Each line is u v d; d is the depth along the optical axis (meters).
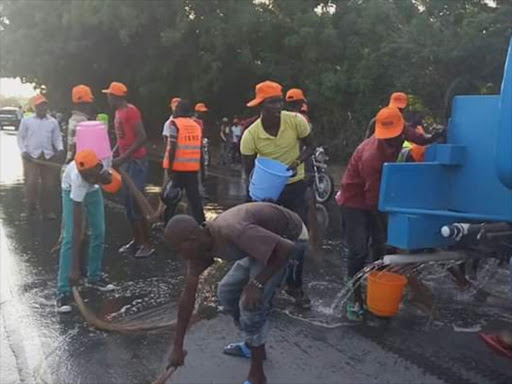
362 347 5.07
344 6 19.00
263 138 5.68
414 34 14.95
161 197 8.22
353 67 18.22
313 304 6.12
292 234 4.11
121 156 7.48
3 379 4.60
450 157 4.93
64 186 5.85
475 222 4.66
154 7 22.08
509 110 3.75
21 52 26.52
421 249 4.96
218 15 21.45
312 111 20.16
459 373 4.59
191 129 8.07
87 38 24.59
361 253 5.62
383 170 4.95
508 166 3.76
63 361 4.87
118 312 5.91
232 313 4.61
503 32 13.90
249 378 4.33
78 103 7.70
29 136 10.12
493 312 5.84
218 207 11.90
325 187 12.04
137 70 25.23
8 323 5.67
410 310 5.89
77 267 5.80
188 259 3.82
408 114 8.28
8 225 9.80
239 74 22.59
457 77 14.78
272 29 20.22
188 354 4.96
